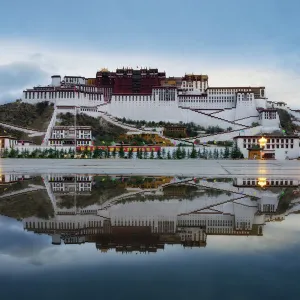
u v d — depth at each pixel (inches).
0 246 609.6
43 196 1246.9
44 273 494.6
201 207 1016.2
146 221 823.1
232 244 626.8
